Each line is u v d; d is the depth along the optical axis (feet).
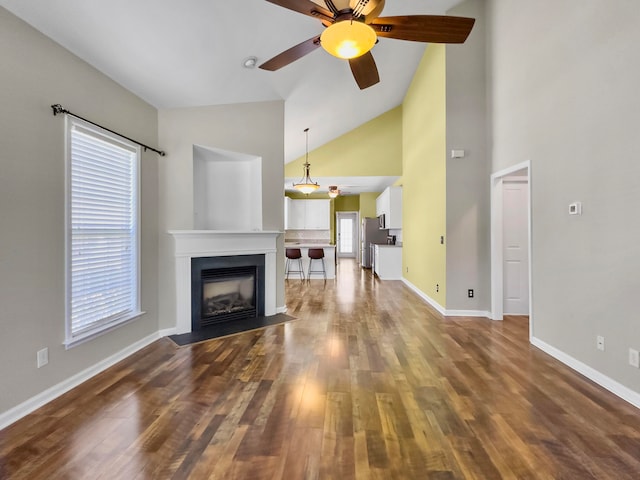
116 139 9.38
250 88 12.54
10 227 6.43
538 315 10.30
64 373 7.61
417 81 18.72
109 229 9.20
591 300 8.15
